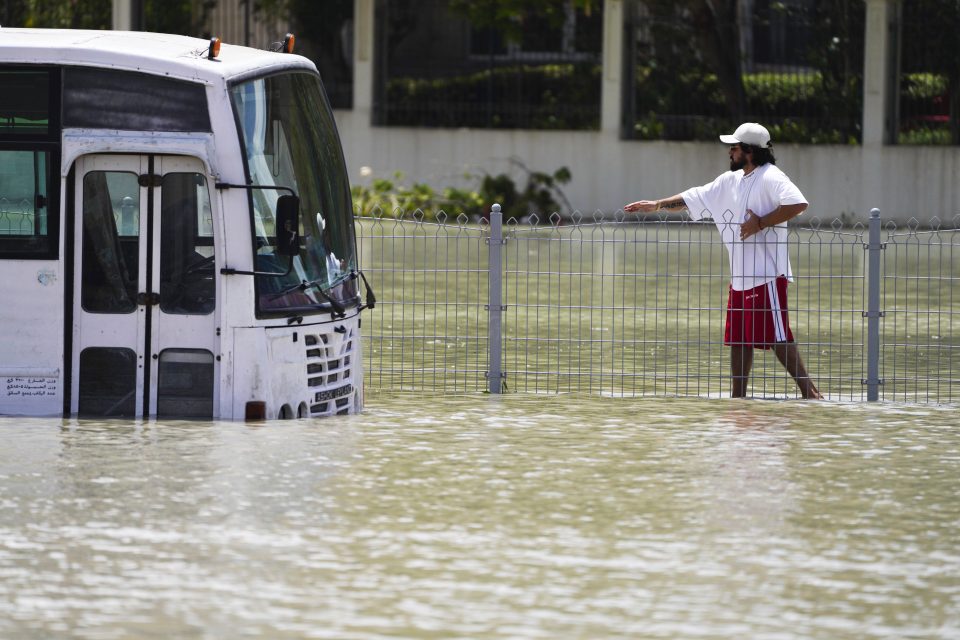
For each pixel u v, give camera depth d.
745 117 90.69
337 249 31.77
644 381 35.78
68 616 17.94
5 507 22.89
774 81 90.44
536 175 91.12
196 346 29.11
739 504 23.70
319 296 30.23
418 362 37.62
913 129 88.44
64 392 29.33
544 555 20.67
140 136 28.59
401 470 25.78
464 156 94.25
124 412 29.38
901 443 28.62
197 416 29.30
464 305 43.56
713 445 28.30
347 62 97.06
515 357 38.56
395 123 96.12
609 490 24.55
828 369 37.09
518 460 26.77
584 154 92.56
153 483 24.47
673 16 91.50
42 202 29.05
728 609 18.42
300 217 30.19
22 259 29.14
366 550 20.81
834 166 88.25
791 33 89.94
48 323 29.19
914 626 17.89
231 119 28.45
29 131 28.91
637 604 18.56
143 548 20.78
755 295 33.16
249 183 28.64
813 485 25.03
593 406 32.53
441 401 32.97
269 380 29.14
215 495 23.75
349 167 95.94
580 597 18.83
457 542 21.27
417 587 19.16
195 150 28.41
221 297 28.69
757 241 32.97
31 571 19.69
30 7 97.12
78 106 28.83
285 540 21.27
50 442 27.27
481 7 92.19
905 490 24.75
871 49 87.19
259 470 25.48
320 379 30.36
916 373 36.78
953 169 86.50
